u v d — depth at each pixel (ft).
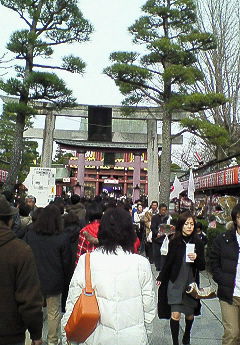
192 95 60.95
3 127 116.47
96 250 11.51
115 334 10.48
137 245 19.10
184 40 64.23
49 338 19.06
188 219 19.63
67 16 60.34
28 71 61.77
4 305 10.29
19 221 22.61
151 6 66.64
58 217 19.10
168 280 19.45
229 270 16.34
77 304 10.58
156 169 84.64
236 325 16.30
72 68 62.49
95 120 81.00
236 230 16.83
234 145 74.95
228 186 51.65
